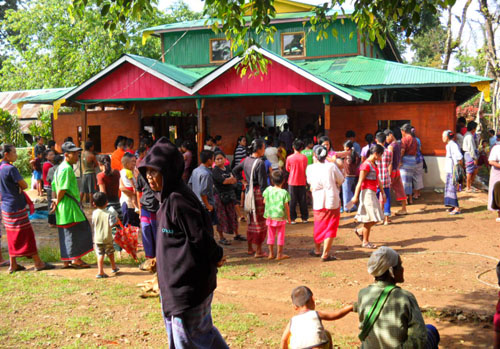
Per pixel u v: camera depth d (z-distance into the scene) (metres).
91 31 40.59
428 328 4.11
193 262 3.60
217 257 3.69
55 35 41.94
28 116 30.30
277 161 13.80
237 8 7.44
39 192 18.11
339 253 9.32
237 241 10.80
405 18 6.68
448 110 15.56
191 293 3.60
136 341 5.35
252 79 15.70
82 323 5.82
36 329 5.63
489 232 10.41
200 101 16.47
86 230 8.37
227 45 21.33
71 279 7.65
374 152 9.36
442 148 15.64
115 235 8.42
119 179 9.48
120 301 6.60
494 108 24.30
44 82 41.84
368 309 3.69
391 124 18.14
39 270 8.25
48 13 42.84
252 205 9.06
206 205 8.52
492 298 6.44
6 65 46.59
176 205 3.56
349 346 5.21
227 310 6.26
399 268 3.77
